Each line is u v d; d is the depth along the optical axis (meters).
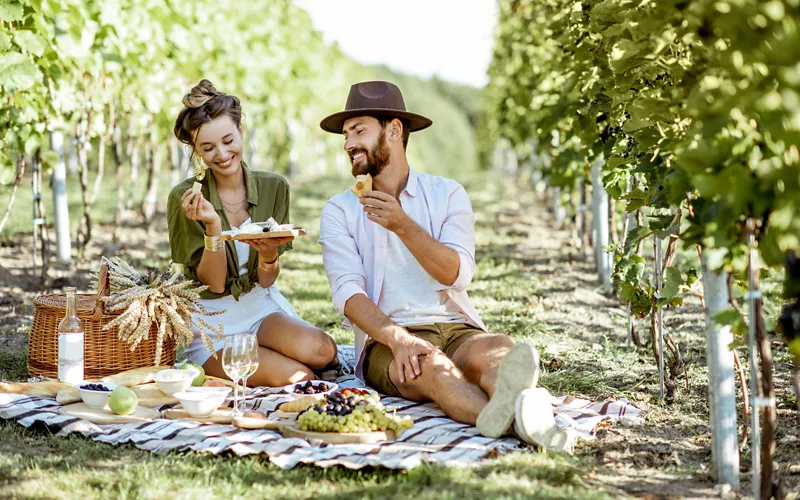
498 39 13.72
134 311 3.74
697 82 2.62
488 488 2.66
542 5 6.05
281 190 4.21
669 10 2.57
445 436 3.16
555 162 7.70
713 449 2.87
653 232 3.16
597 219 6.80
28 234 9.05
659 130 3.07
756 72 2.21
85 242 7.41
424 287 3.79
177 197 4.00
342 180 17.66
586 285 6.92
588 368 4.43
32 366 3.97
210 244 3.85
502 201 14.88
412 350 3.51
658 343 3.83
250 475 2.84
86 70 6.56
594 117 4.79
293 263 8.19
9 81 4.93
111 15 6.36
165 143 11.13
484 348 3.46
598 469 2.97
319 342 3.99
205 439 3.12
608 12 3.44
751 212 2.38
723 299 2.82
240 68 11.34
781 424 3.47
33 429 3.37
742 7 2.06
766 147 2.32
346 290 3.69
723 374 2.81
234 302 4.12
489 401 3.20
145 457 3.03
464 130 56.75
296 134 17.84
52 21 5.61
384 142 3.76
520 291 6.65
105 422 3.34
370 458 2.90
